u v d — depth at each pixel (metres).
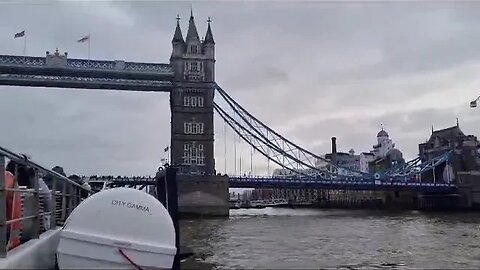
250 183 99.50
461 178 112.12
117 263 8.78
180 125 97.25
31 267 7.78
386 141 191.62
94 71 97.56
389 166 163.50
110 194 9.11
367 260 20.70
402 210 121.62
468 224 54.66
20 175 9.91
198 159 96.56
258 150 115.56
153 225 9.08
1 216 6.84
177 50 99.56
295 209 142.12
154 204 9.26
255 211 123.69
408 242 30.48
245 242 30.66
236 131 115.69
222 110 115.44
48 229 10.66
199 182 89.62
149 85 98.94
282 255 22.66
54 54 97.69
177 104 97.94
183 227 51.25
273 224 57.19
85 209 8.95
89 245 8.78
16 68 96.75
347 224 56.31
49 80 97.75
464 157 120.94
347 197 168.00
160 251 8.98
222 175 91.06
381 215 88.44
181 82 98.50
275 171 143.25
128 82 99.12
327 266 18.75
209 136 97.62
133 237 8.95
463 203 109.56
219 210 89.31
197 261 20.33
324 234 38.88
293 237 35.16
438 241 30.98
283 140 117.12
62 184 13.42
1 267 6.23
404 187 107.69
